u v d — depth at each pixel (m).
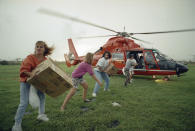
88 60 2.71
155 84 5.63
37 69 1.70
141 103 3.07
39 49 1.84
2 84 5.39
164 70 6.71
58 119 2.22
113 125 2.07
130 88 4.78
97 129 1.90
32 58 1.83
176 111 2.58
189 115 2.42
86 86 3.07
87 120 2.18
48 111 2.55
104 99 3.39
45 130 1.88
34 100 1.76
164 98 3.49
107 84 4.32
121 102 3.13
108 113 2.47
